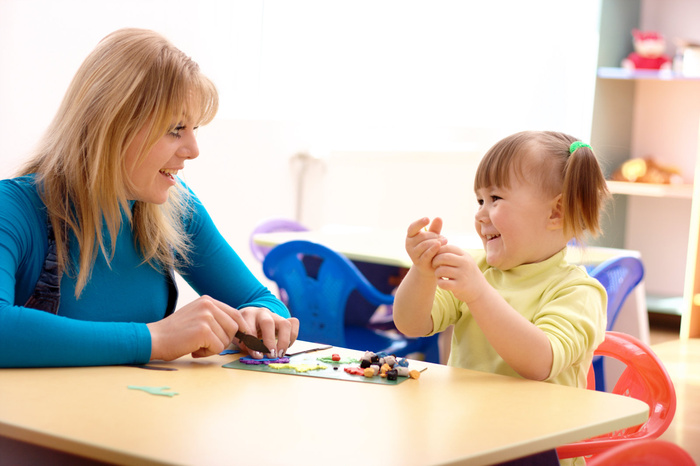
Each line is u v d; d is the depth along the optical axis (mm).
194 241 1605
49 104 3254
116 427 899
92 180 1311
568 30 5148
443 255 1218
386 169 4879
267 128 4273
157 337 1235
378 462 812
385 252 2832
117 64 1323
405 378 1185
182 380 1133
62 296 1340
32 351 1153
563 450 1323
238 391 1078
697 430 2883
